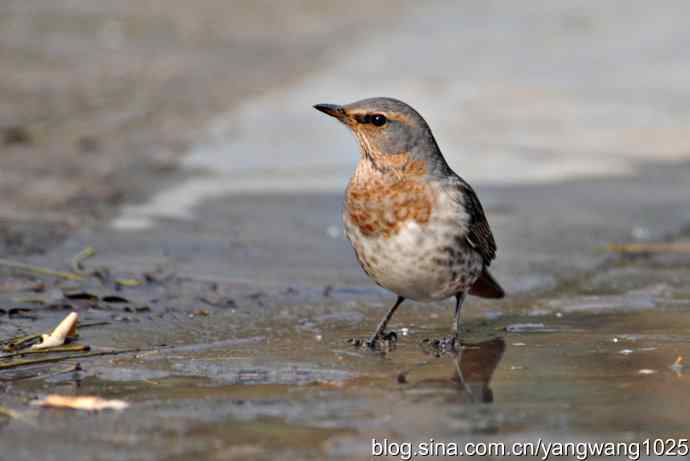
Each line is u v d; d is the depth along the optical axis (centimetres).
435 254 981
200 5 3828
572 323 1064
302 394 805
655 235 1508
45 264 1250
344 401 786
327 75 2792
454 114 2367
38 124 2100
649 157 2025
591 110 2417
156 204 1609
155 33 3244
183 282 1207
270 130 2169
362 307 1138
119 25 3278
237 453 672
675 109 2412
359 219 993
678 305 1141
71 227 1442
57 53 2817
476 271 1030
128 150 1964
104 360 909
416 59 3044
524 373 870
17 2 3412
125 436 703
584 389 818
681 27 3459
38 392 812
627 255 1409
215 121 2241
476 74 2819
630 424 732
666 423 732
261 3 4022
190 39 3219
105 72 2667
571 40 3338
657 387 823
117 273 1229
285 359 918
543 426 726
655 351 944
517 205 1683
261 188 1742
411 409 766
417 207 978
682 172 1912
